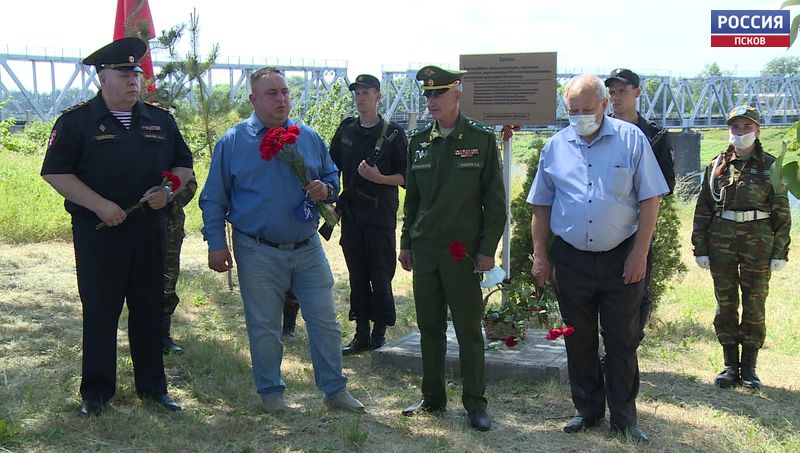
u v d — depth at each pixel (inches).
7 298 275.6
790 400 193.0
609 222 147.5
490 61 230.1
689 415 177.9
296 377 201.9
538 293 245.0
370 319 239.5
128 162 159.3
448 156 157.3
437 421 167.6
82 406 164.9
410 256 171.8
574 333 158.2
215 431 159.0
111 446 149.3
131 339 173.5
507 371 200.5
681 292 335.3
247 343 235.5
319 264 175.0
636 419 163.2
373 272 234.1
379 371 213.9
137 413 165.5
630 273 147.0
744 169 201.5
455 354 210.7
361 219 229.9
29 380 185.5
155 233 167.3
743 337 203.2
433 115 155.9
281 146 160.4
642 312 186.7
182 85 302.8
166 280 215.9
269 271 168.2
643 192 146.0
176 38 296.5
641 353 236.4
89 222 160.2
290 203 166.7
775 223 200.7
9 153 755.4
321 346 174.6
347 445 152.5
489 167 155.9
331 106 748.0
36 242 421.4
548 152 156.9
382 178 221.9
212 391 186.9
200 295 302.8
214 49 306.3
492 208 155.9
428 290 162.9
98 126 157.8
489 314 217.5
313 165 172.9
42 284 304.7
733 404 188.5
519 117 229.5
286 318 249.8
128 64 158.1
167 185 162.9
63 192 155.2
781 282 362.9
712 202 207.5
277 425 164.2
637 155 147.1
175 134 172.1
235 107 310.8
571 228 150.9
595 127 148.0
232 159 168.2
